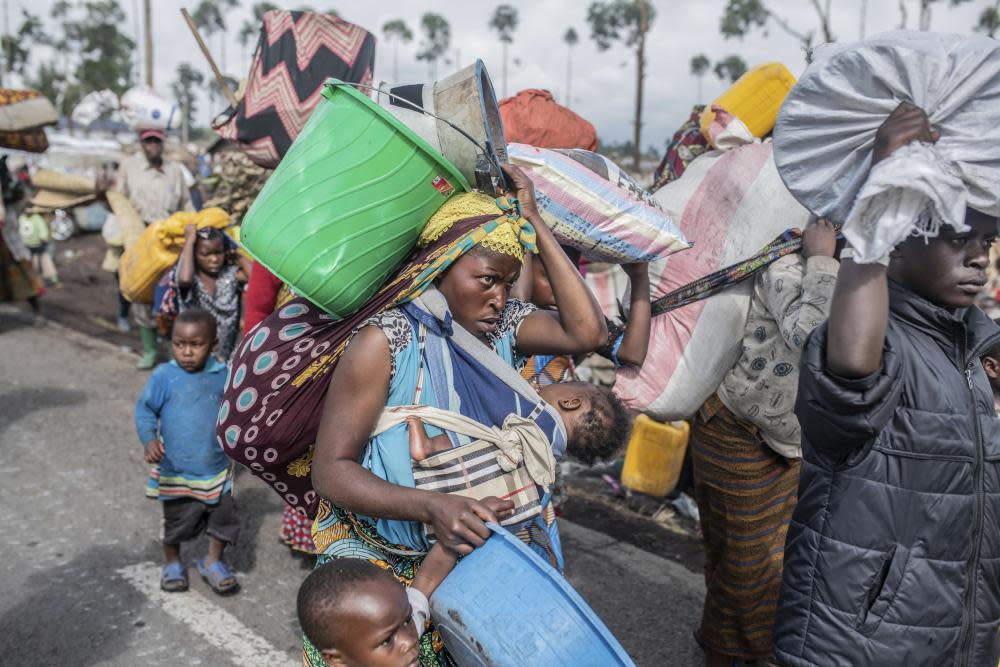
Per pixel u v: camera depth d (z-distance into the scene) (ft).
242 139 10.74
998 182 5.17
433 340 6.07
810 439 6.17
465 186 6.24
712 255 9.52
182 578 12.28
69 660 10.51
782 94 10.42
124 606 11.78
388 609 5.40
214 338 11.96
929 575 6.04
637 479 12.90
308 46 10.36
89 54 209.15
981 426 6.09
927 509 6.01
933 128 5.17
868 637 6.13
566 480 16.66
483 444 6.01
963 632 6.15
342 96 5.99
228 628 11.34
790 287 8.69
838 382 5.60
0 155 27.37
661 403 9.59
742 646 9.96
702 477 10.07
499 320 6.98
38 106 26.50
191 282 16.14
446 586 5.49
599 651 5.21
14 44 209.46
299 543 12.84
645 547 14.01
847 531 6.18
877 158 5.15
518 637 5.17
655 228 8.15
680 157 11.32
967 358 6.21
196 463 11.76
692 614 11.88
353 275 5.94
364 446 6.02
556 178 8.02
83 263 44.88
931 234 5.15
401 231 6.02
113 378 23.22
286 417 6.48
